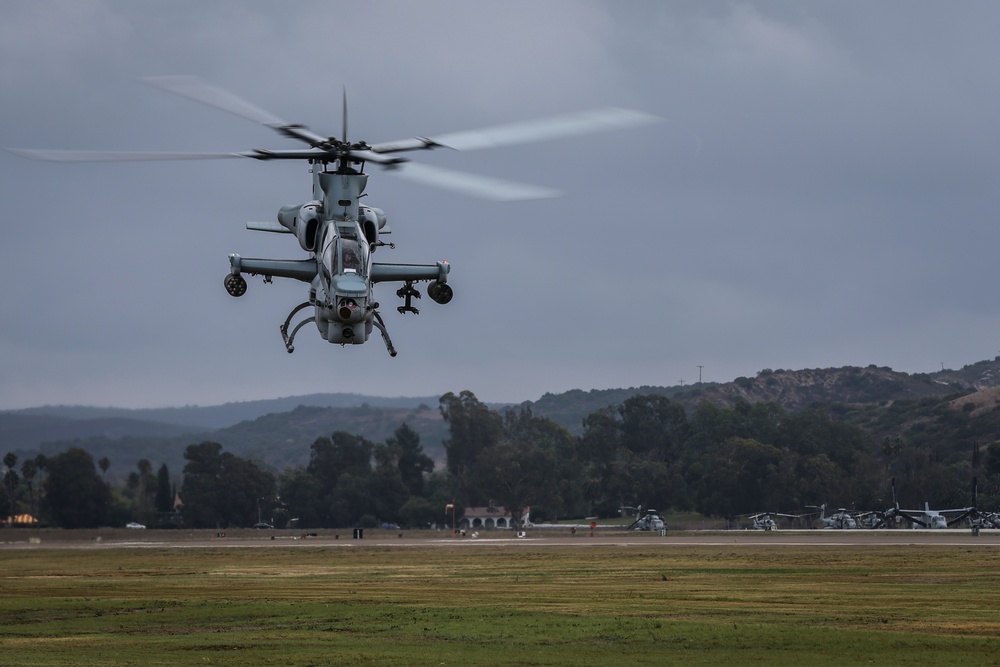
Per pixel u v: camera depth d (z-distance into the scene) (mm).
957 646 75312
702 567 157375
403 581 138250
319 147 52469
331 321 56344
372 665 68000
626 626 86375
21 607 108500
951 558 170500
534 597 112812
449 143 46156
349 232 57344
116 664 69000
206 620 96375
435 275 60344
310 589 127312
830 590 118938
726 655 71812
